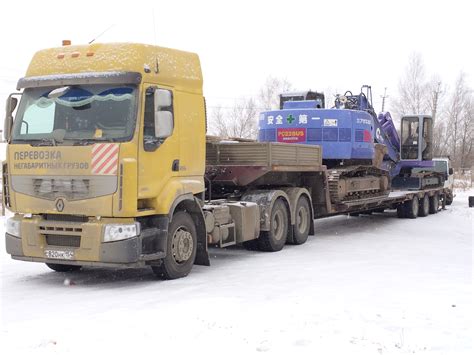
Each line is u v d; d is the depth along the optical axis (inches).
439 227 702.5
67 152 339.9
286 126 637.9
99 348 223.9
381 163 745.6
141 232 343.3
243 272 392.5
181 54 383.2
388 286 343.9
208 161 493.7
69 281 361.7
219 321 263.0
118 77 341.1
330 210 586.6
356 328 253.6
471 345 233.3
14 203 358.0
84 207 336.8
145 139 344.2
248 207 455.8
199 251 402.3
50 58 364.2
